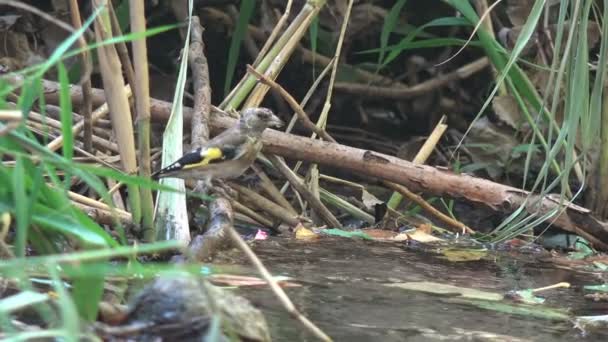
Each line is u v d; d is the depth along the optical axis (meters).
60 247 6.34
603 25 9.21
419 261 9.34
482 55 16.06
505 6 14.76
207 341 4.48
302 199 11.74
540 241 11.02
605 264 9.74
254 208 11.37
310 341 5.99
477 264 9.38
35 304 5.23
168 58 15.25
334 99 15.57
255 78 11.55
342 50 15.08
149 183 5.52
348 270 8.59
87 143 9.91
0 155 6.09
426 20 15.55
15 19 12.81
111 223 9.12
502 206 10.54
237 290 7.34
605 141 11.06
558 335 6.60
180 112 9.74
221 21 14.62
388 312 7.02
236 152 9.74
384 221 11.44
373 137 15.73
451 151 13.99
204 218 10.34
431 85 15.43
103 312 5.54
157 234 8.90
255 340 5.45
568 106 9.27
